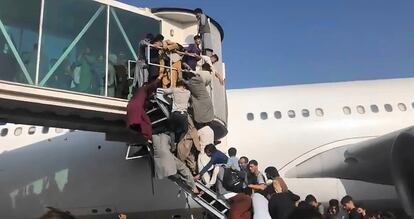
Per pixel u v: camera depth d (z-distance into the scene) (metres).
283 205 7.05
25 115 8.75
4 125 15.29
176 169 8.02
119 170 13.88
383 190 14.27
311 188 14.37
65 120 9.13
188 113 8.64
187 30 10.98
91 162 14.09
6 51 8.23
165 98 8.29
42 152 14.43
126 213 13.82
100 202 13.76
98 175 13.93
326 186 14.38
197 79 8.47
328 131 15.32
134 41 9.80
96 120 9.45
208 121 8.55
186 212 13.64
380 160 13.59
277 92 16.67
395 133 13.27
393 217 11.37
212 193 8.44
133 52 9.68
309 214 4.44
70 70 8.70
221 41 11.79
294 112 15.80
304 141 15.20
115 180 13.82
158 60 8.65
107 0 9.61
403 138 11.41
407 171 11.66
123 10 9.84
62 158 14.29
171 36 10.72
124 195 13.69
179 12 10.60
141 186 13.65
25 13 8.63
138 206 13.66
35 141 14.65
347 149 14.64
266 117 15.71
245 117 15.74
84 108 8.54
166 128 8.59
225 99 10.91
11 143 14.71
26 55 8.36
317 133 15.30
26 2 8.69
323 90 16.64
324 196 14.34
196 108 8.52
